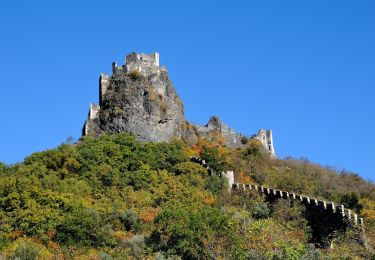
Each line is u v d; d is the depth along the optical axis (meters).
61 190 82.25
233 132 125.75
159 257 65.94
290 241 64.31
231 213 75.56
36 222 73.12
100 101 114.56
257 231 65.69
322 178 110.44
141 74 114.25
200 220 69.75
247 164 109.38
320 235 77.44
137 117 109.88
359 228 73.12
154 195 85.62
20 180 81.69
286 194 84.44
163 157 96.06
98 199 83.38
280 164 116.12
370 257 65.94
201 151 105.88
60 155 90.62
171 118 113.19
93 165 90.81
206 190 88.94
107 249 70.50
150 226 75.69
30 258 66.00
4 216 75.38
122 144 97.69
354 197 95.06
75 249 69.62
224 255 64.06
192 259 66.94
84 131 111.12
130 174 89.62
